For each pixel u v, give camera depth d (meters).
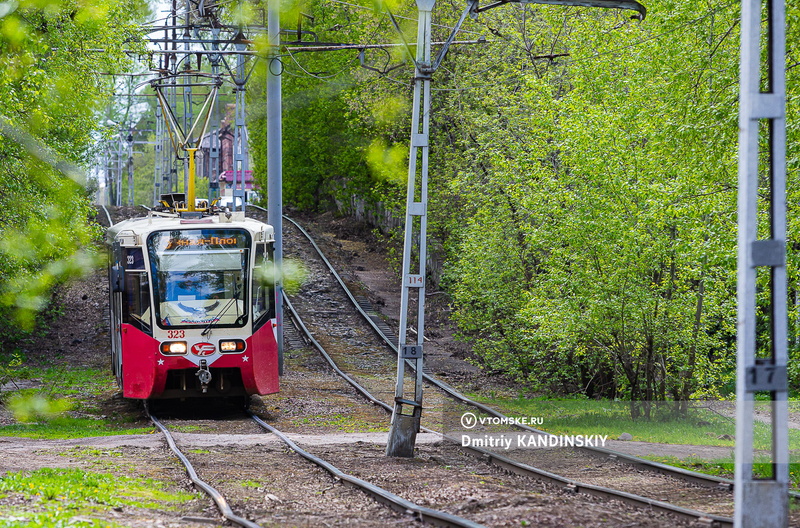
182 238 71.69
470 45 122.44
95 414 76.00
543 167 83.19
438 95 128.00
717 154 60.91
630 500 39.16
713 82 62.94
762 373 26.42
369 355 115.06
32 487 37.66
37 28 32.44
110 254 84.19
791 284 63.69
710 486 45.28
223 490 41.47
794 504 39.88
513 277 100.06
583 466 52.94
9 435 62.56
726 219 65.75
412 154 57.06
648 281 77.38
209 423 70.00
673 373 83.19
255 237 73.06
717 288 75.94
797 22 54.81
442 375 105.81
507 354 99.75
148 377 70.31
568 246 78.44
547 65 101.69
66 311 136.88
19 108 37.69
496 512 35.62
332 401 84.56
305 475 46.72
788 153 58.47
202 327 71.06
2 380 60.25
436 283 160.75
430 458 55.16
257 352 72.69
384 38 114.00
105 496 37.44
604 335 78.38
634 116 76.31
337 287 149.38
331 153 199.25
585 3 49.66
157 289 70.69
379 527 33.72
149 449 55.81
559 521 33.75
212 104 91.12
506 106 103.44
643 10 50.56
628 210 74.88
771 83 26.86
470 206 112.88
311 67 172.88
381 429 70.12
